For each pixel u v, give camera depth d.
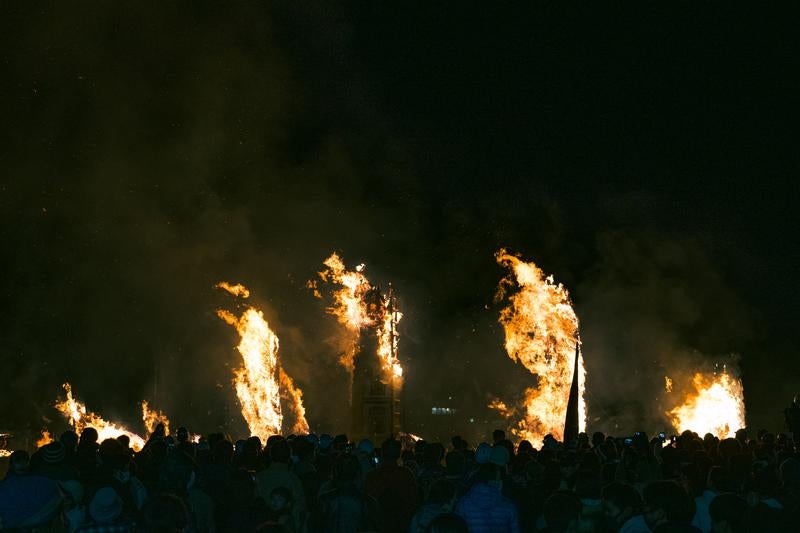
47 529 5.95
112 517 5.80
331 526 8.16
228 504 8.48
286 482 8.38
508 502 6.95
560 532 6.39
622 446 12.28
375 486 8.80
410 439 26.97
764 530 6.79
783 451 10.45
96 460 8.88
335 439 12.13
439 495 7.38
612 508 6.33
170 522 5.82
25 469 7.45
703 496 7.58
